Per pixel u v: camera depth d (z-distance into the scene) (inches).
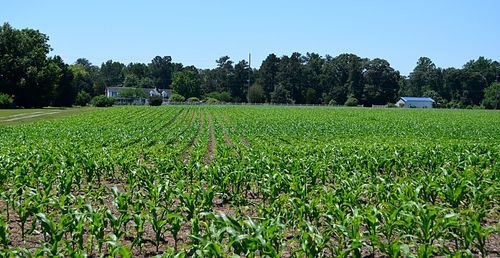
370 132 1467.8
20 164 561.6
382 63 6250.0
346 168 589.6
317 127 1640.0
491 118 2726.4
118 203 380.2
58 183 518.0
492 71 7190.0
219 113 2824.8
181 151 876.6
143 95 6161.4
